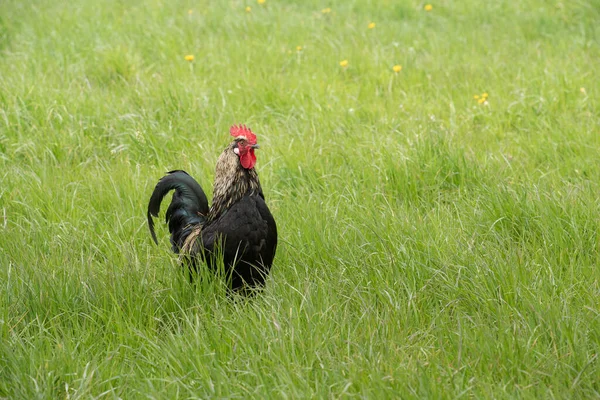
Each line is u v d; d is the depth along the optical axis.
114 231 9.58
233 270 7.77
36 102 13.13
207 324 7.28
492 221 9.38
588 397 6.16
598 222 8.98
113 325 7.46
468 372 6.50
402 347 6.78
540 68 15.27
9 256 8.73
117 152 12.13
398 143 11.69
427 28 18.95
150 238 9.44
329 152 11.82
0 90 13.52
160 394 6.31
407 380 6.31
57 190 10.59
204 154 11.65
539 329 7.03
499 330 6.94
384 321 7.22
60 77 14.75
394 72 15.47
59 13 19.33
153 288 8.07
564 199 9.49
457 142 11.62
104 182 10.94
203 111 13.20
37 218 9.95
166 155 12.11
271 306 7.54
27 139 12.16
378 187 10.43
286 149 11.80
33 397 6.41
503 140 12.36
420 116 13.02
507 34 18.23
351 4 20.80
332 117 13.17
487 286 7.73
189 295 7.95
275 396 6.29
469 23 19.33
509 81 14.85
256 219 7.70
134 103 13.64
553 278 7.91
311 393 6.23
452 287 7.82
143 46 16.81
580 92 13.91
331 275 8.23
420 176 10.69
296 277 8.41
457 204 10.01
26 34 17.61
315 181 10.80
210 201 10.43
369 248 8.84
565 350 6.75
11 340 7.18
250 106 13.74
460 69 15.51
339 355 6.84
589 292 7.73
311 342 6.88
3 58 16.19
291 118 13.25
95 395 6.54
